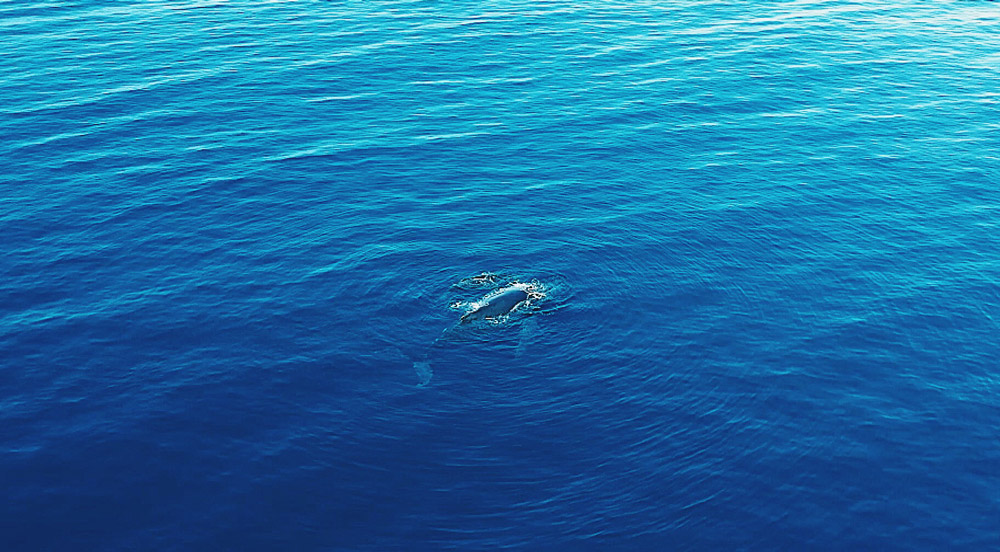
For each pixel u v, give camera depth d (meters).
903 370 51.91
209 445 46.28
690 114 82.75
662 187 70.50
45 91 84.00
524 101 84.69
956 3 114.00
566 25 103.44
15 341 52.69
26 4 105.94
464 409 48.50
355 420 47.78
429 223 64.75
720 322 55.31
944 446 46.91
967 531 42.31
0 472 44.22
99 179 69.88
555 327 54.12
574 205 67.69
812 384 50.72
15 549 40.66
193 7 106.88
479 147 76.12
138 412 48.09
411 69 90.88
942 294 58.34
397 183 70.31
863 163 74.56
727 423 48.03
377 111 82.12
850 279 59.75
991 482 44.88
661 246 62.66
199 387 49.75
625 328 54.44
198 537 41.59
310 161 73.25
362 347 52.50
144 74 88.25
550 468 45.41
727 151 76.38
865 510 43.41
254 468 45.09
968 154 76.19
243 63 91.25
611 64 93.25
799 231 65.00
